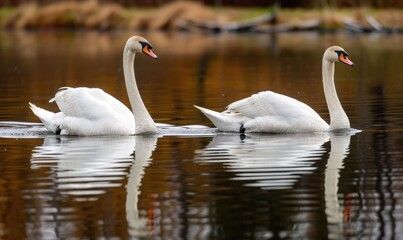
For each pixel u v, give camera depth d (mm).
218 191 13180
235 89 28375
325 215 11820
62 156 16250
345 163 15117
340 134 18406
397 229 11203
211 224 11500
